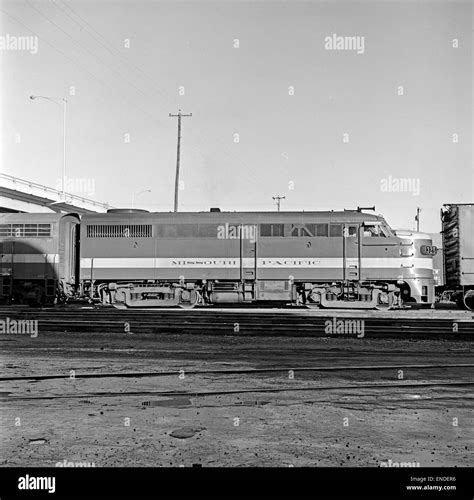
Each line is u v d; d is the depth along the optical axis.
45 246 24.39
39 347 12.66
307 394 8.03
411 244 22.66
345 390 8.29
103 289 23.45
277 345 13.00
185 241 23.09
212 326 15.93
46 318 18.25
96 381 8.87
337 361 10.80
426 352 11.98
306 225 22.88
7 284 24.44
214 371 9.64
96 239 23.42
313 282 22.91
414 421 6.69
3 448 5.70
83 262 23.42
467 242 24.27
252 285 22.91
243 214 23.23
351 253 22.69
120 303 23.31
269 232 22.95
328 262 22.72
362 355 11.55
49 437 6.05
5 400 7.63
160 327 15.51
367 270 22.58
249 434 6.17
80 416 6.86
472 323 16.20
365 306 22.58
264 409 7.21
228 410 7.16
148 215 23.47
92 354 11.62
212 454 5.54
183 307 23.22
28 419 6.72
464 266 24.20
